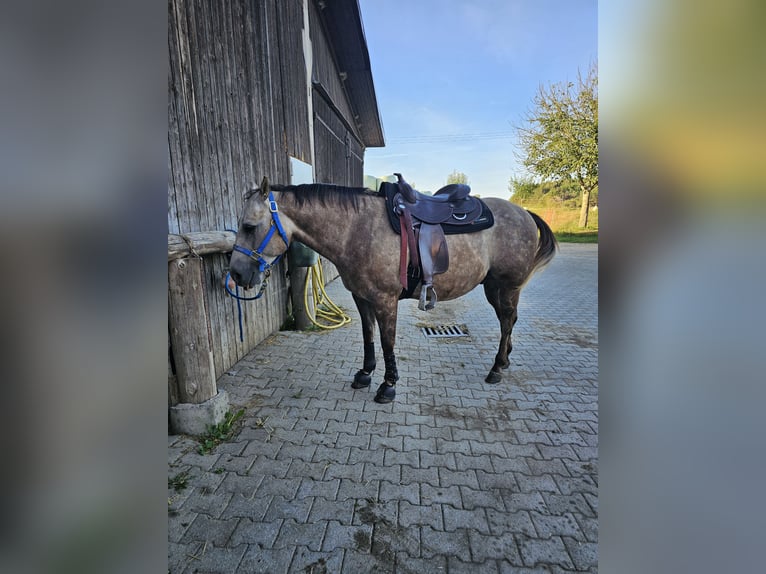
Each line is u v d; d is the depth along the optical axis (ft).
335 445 6.11
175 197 6.85
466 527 4.47
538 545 4.23
